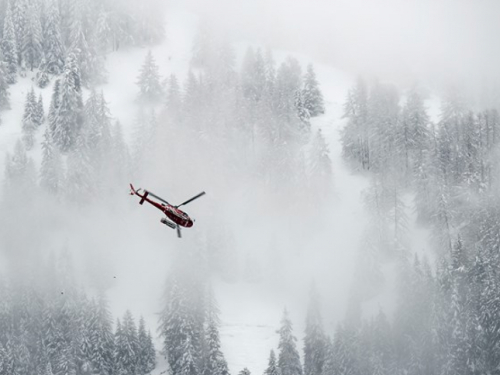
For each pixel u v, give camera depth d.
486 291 119.19
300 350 134.75
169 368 127.00
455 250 128.00
